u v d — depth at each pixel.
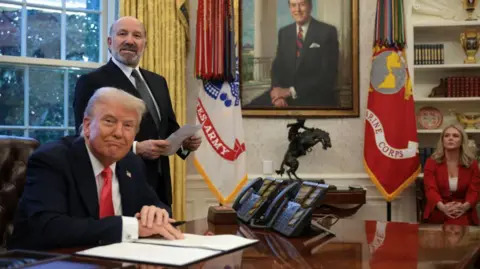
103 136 1.79
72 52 4.69
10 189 2.46
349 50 5.14
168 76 4.61
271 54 5.14
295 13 5.15
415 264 1.40
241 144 4.70
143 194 2.04
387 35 4.83
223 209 2.15
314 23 5.16
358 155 5.12
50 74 4.58
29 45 4.51
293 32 5.16
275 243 1.69
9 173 2.48
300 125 4.73
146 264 1.31
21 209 1.75
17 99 4.45
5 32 4.42
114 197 1.96
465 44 5.07
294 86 5.14
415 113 5.05
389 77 4.81
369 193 5.08
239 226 2.07
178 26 4.67
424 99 5.01
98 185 1.89
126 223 1.64
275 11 5.16
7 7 4.43
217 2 4.65
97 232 1.60
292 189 2.04
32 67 4.50
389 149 4.77
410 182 4.76
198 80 4.81
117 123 1.80
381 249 1.62
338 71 5.14
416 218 5.06
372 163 4.80
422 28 5.20
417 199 4.88
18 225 1.73
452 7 5.17
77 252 1.43
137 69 3.21
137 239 1.64
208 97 4.68
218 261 1.39
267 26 5.14
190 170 4.90
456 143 4.40
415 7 5.16
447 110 5.25
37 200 1.70
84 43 4.74
